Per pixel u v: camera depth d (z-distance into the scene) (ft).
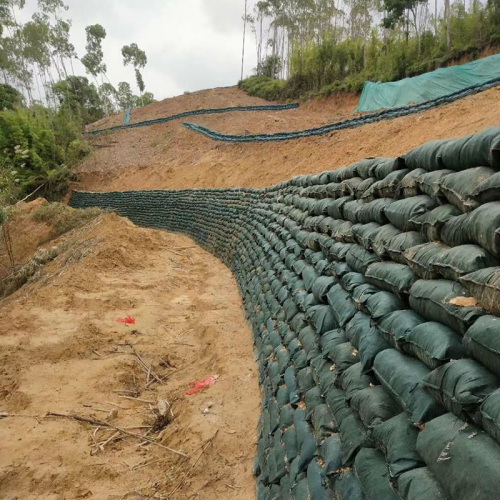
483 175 6.36
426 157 8.32
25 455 13.17
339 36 129.70
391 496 5.36
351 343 8.51
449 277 6.29
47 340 20.34
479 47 63.87
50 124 109.60
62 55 153.79
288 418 10.44
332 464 7.09
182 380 18.29
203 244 46.16
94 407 16.02
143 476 12.55
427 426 5.15
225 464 12.53
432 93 56.80
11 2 127.24
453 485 4.28
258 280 21.27
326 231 13.32
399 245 8.09
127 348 20.72
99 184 97.45
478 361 4.97
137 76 228.63
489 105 28.71
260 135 65.46
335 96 89.25
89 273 30.73
